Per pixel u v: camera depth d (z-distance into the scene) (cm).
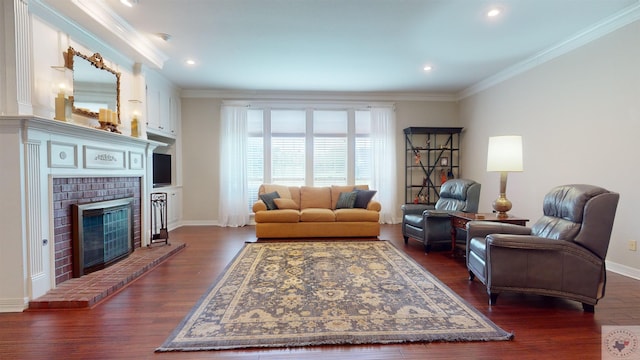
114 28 320
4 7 234
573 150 374
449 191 457
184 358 177
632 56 306
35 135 247
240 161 610
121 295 268
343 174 639
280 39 373
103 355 180
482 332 203
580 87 363
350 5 296
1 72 235
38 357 178
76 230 292
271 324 214
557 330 207
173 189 580
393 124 634
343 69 484
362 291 273
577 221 240
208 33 357
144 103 418
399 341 193
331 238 495
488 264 249
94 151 317
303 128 632
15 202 238
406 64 463
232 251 416
